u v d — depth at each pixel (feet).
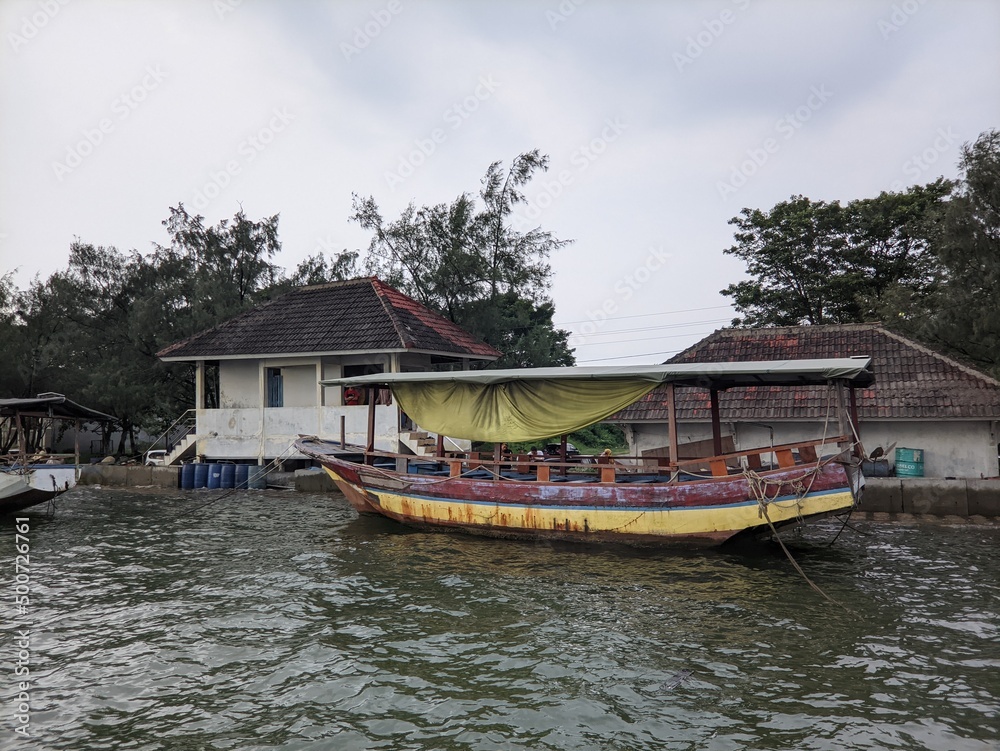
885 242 89.97
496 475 45.65
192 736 20.22
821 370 37.22
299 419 72.95
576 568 37.99
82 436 109.70
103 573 38.52
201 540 47.06
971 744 19.31
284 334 75.51
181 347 77.92
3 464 58.75
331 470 52.39
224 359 77.61
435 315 84.84
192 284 92.84
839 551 41.45
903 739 19.61
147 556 42.57
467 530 46.03
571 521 42.47
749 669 24.45
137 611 31.50
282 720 21.12
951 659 25.08
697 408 60.39
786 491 38.32
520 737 20.04
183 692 23.09
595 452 116.78
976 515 50.44
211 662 25.49
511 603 31.94
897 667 24.44
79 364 95.55
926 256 83.97
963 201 53.06
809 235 92.27
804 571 37.11
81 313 94.99
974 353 57.21
